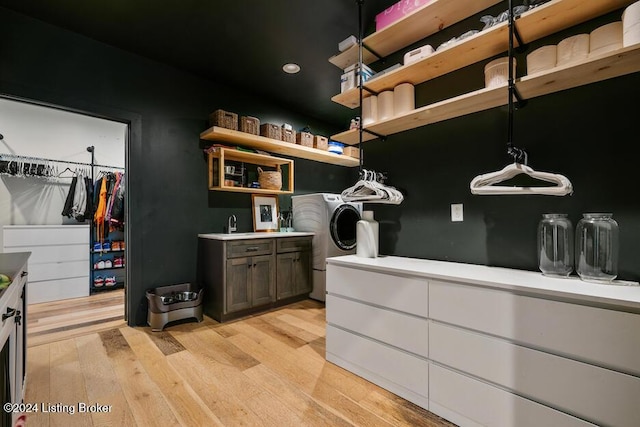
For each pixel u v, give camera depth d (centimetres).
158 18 230
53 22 233
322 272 356
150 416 149
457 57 178
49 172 393
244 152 330
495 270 162
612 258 131
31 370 192
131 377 184
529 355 123
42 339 243
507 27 148
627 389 103
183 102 313
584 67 129
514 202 172
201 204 325
